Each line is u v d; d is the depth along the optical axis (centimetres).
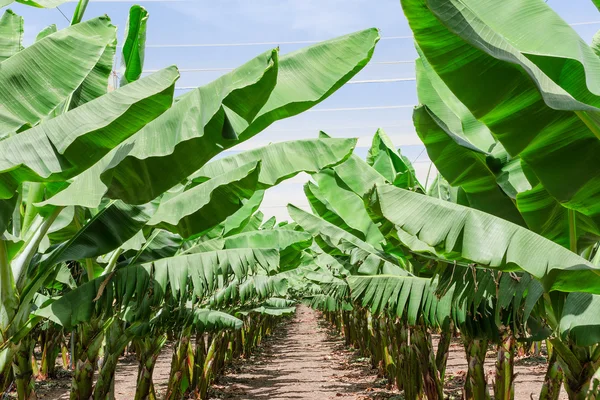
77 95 536
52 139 347
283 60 427
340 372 1631
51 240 675
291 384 1424
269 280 1104
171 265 604
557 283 352
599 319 409
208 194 526
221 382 1455
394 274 779
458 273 494
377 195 375
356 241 904
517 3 413
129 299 556
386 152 967
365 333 1917
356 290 715
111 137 357
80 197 412
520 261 340
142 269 588
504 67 335
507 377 684
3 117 372
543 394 561
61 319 520
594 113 346
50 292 1036
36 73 397
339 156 606
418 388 927
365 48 424
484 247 351
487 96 348
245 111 357
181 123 365
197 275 607
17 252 516
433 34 322
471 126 607
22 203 586
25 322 514
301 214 991
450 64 338
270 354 2164
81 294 547
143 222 574
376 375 1503
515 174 528
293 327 3666
